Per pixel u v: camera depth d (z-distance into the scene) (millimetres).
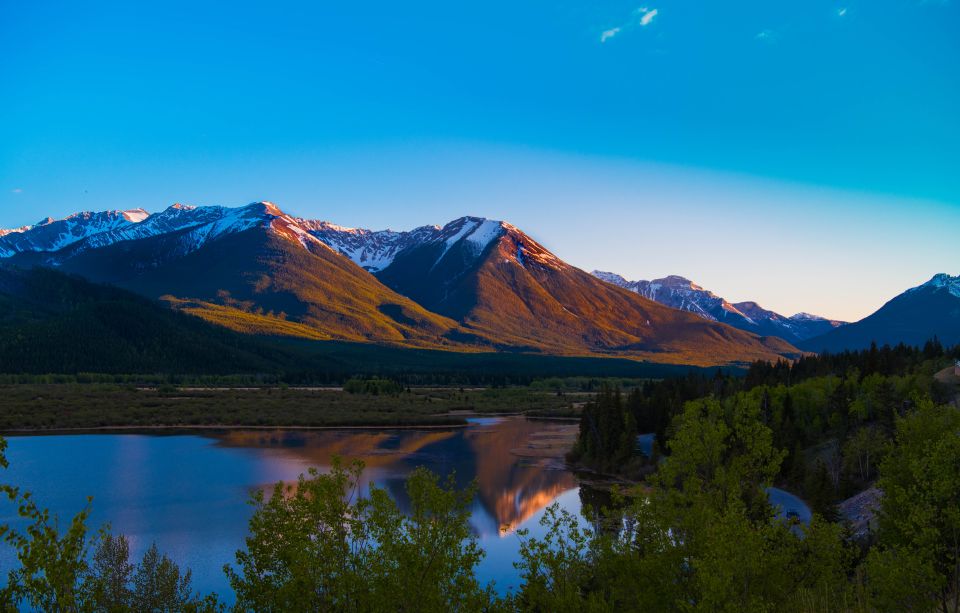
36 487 78812
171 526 62719
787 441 82625
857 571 30188
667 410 120188
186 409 154875
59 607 16953
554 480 89312
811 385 104438
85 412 144750
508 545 59750
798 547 24078
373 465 96875
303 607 22031
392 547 22359
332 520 23188
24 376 196875
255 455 104250
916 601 25453
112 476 85750
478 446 119062
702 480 32188
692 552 24828
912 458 34406
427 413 172000
